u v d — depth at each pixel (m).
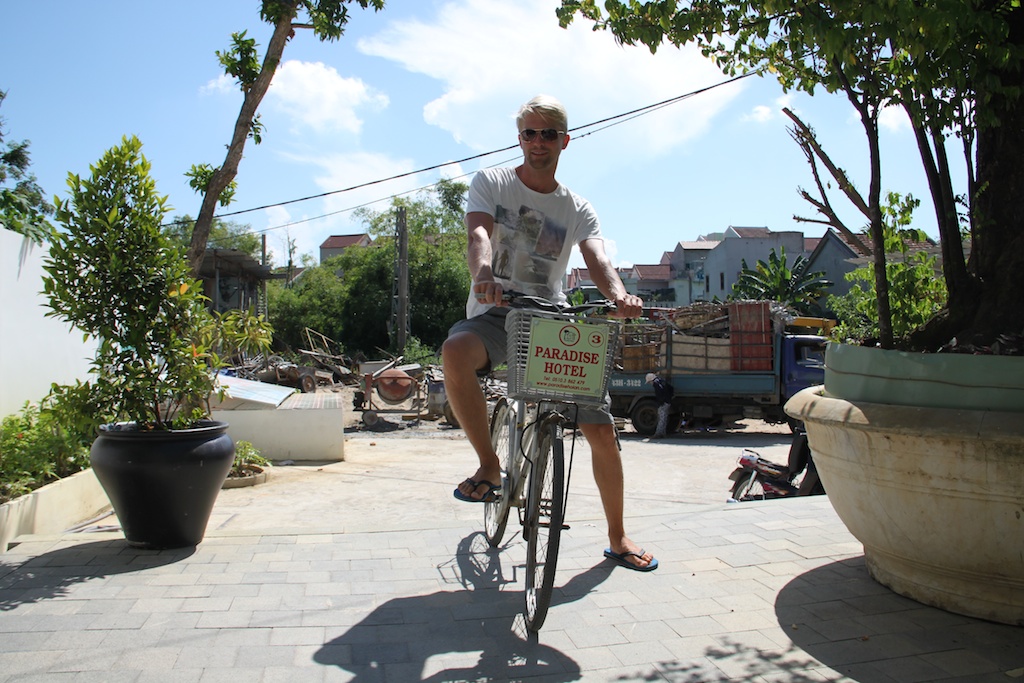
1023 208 3.49
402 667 2.92
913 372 3.29
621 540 4.10
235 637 3.15
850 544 4.41
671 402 16.41
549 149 3.71
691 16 3.57
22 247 7.41
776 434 17.09
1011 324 3.42
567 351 3.27
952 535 3.19
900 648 3.06
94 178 4.49
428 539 4.58
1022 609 3.21
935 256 4.27
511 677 2.85
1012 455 2.89
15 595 3.57
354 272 41.81
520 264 3.90
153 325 4.65
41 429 6.24
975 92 3.35
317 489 8.99
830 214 4.09
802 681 2.80
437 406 17.16
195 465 4.24
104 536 4.70
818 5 3.08
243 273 34.31
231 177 8.73
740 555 4.23
